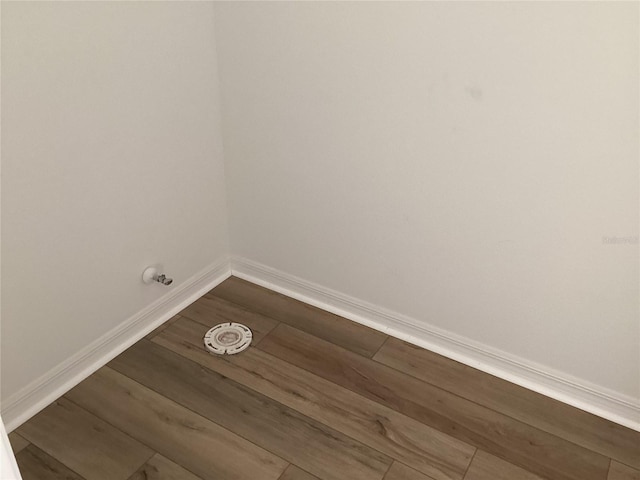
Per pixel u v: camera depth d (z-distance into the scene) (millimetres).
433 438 1841
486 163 1780
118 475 1711
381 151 1955
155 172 2066
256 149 2232
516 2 1545
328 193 2148
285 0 1896
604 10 1450
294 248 2355
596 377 1903
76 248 1876
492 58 1640
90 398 1955
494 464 1763
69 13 1632
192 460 1761
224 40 2092
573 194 1685
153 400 1956
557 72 1566
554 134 1640
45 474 1708
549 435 1857
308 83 1987
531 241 1816
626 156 1567
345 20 1820
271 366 2104
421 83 1779
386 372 2088
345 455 1785
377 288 2227
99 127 1817
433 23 1683
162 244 2199
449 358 2154
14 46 1531
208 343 2182
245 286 2520
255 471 1733
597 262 1736
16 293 1746
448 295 2070
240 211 2418
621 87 1502
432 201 1937
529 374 2027
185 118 2111
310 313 2367
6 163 1604
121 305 2117
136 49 1852
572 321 1861
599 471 1746
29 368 1861
